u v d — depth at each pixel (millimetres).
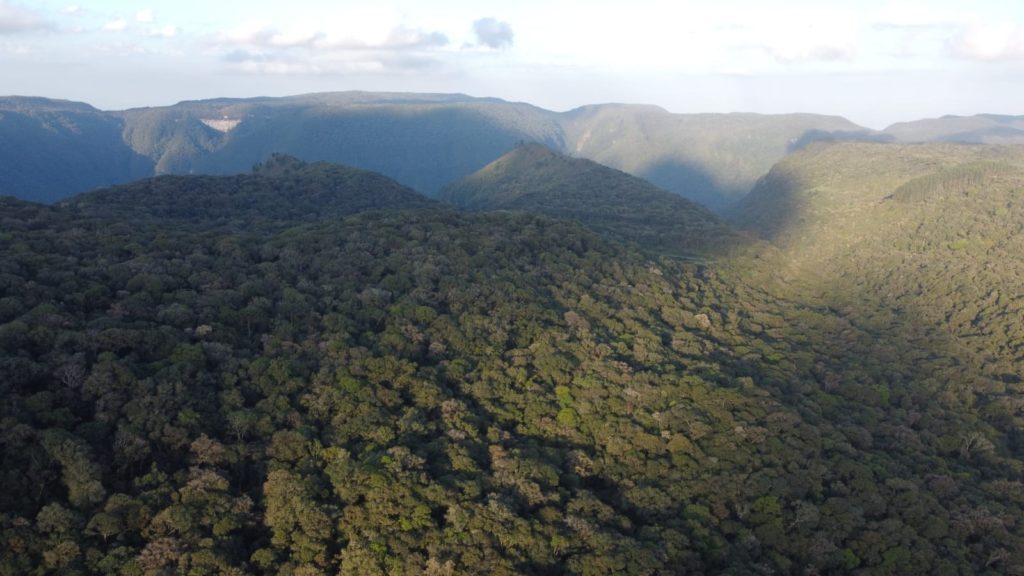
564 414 115750
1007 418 136250
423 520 85938
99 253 132375
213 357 105562
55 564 72812
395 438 100000
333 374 109688
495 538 84875
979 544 97250
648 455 108562
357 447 97312
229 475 88562
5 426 80625
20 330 95312
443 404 108938
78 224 150500
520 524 86750
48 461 81000
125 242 140500
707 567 88125
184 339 107500
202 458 88438
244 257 145375
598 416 116312
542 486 96500
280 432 95438
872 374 149750
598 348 136625
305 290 135625
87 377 92125
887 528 96812
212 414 95688
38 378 89938
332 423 101062
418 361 121250
